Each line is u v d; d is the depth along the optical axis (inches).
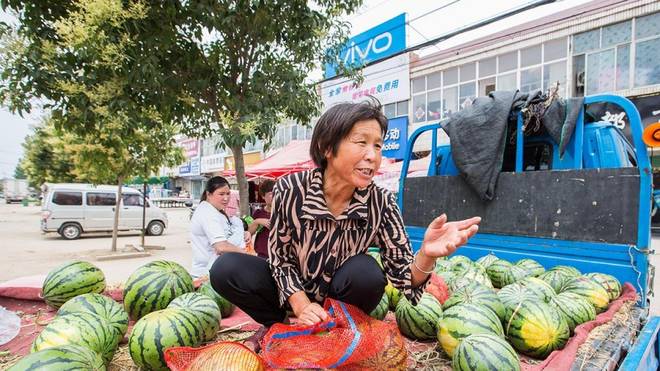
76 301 102.6
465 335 95.1
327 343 73.5
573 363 85.7
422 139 806.5
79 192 759.7
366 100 82.2
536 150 178.9
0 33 190.5
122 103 201.3
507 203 163.6
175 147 530.6
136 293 116.8
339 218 85.2
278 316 99.2
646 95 572.4
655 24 564.4
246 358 70.9
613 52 600.4
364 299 88.1
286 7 218.1
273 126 227.6
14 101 199.5
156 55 207.9
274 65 240.7
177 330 90.1
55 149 708.0
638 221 133.0
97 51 190.9
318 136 81.2
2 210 1785.2
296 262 92.6
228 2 206.8
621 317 115.3
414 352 103.0
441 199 184.9
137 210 804.6
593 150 157.6
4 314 117.1
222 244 182.4
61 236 770.8
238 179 270.5
